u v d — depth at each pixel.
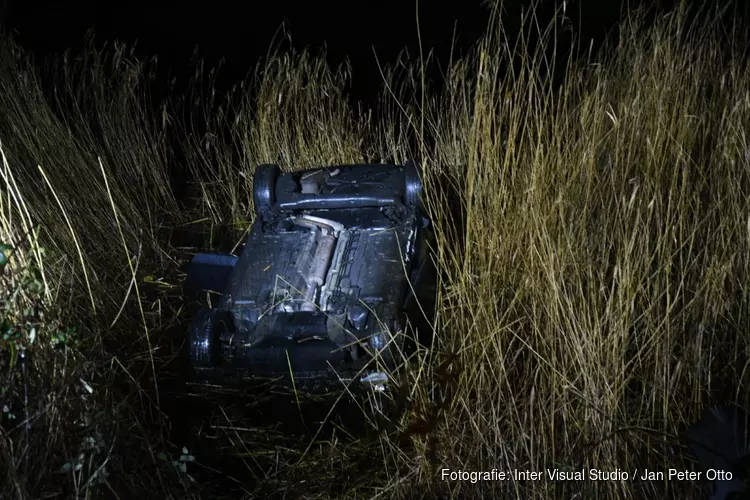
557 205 4.25
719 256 4.22
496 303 4.11
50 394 3.10
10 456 2.84
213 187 7.62
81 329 3.99
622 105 4.84
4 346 3.22
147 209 6.96
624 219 4.16
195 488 3.65
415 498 3.62
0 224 4.07
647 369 3.83
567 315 3.80
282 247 5.32
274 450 4.14
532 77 4.62
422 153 5.73
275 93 7.37
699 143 5.05
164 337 5.07
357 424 4.32
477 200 4.53
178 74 10.09
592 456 3.46
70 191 6.08
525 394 3.84
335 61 10.66
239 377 4.60
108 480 3.15
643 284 4.07
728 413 3.30
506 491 3.53
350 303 4.81
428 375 4.23
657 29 5.33
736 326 3.93
